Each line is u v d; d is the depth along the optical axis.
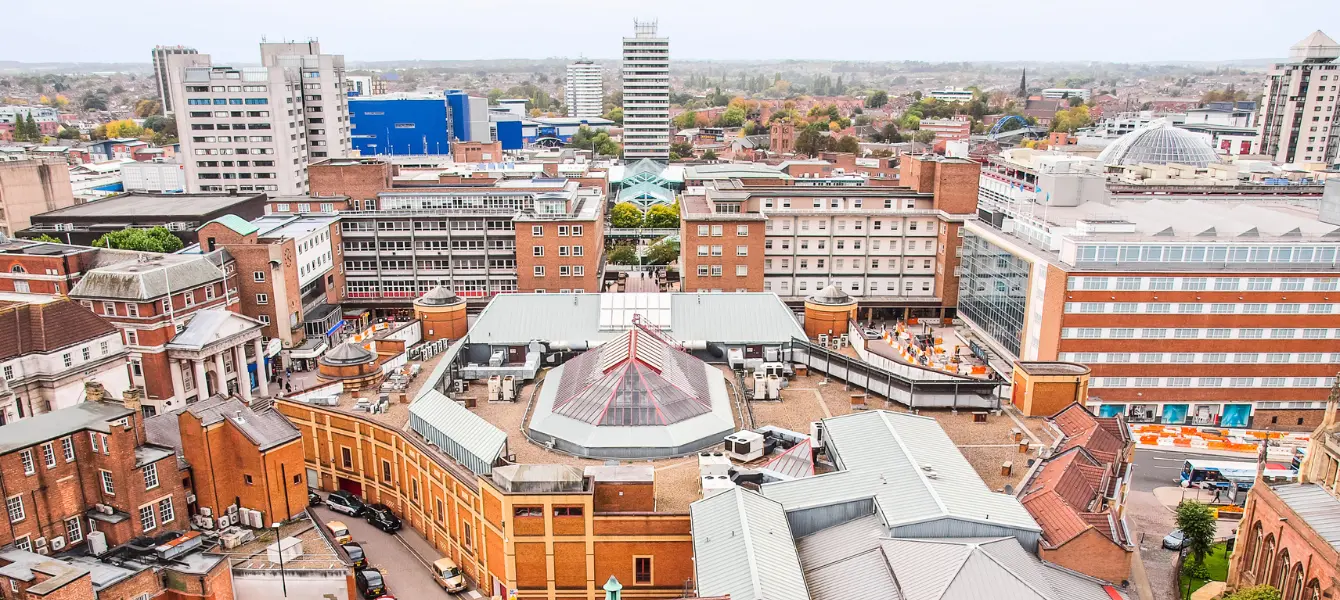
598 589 65.38
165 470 71.12
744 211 149.50
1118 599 55.00
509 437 76.62
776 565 52.38
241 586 66.12
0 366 90.12
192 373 114.38
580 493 62.97
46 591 54.59
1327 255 109.19
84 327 98.56
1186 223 131.75
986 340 138.25
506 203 160.75
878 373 85.38
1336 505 65.06
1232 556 72.44
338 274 151.88
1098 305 111.00
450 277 154.38
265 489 72.94
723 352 95.56
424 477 76.00
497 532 65.56
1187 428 108.94
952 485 61.84
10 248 123.12
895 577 53.03
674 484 68.44
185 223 157.38
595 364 82.19
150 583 62.06
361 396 88.62
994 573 51.56
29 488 65.69
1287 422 115.44
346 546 75.06
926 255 154.38
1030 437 76.19
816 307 103.38
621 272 187.38
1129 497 92.81
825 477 63.94
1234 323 111.44
